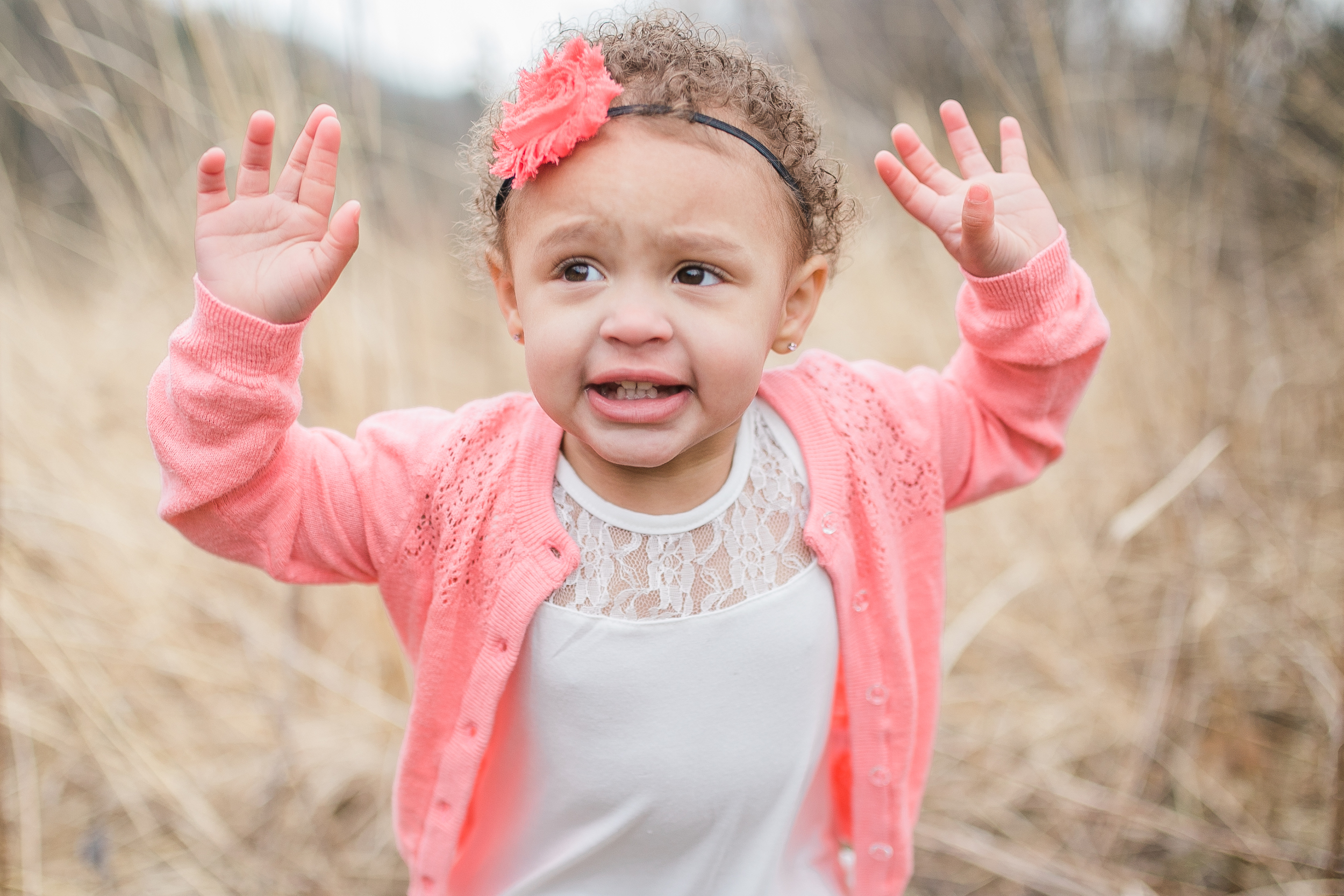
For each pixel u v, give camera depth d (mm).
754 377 1005
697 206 954
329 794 2016
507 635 1104
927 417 1243
